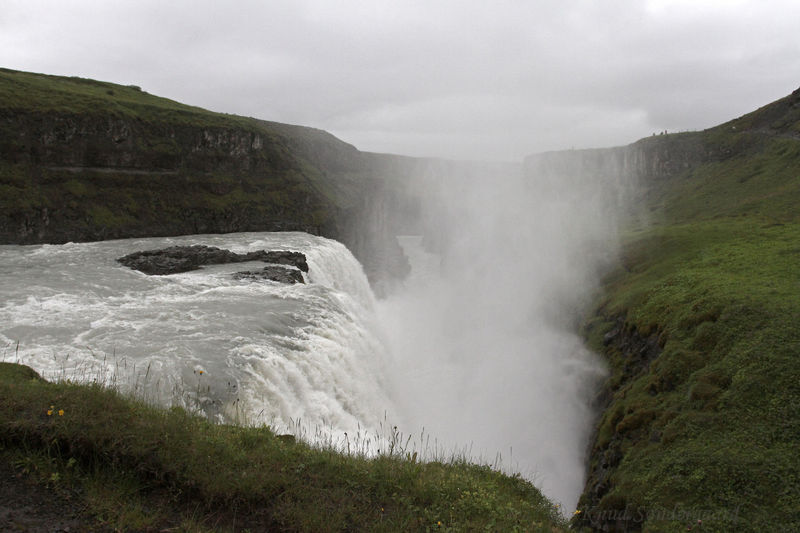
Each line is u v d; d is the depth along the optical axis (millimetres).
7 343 23672
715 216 79250
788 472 18062
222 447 10766
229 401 19047
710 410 23547
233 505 9375
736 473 18828
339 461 11602
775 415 21266
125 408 11047
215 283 39750
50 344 23734
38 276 41281
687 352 28859
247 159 104625
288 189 107750
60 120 77562
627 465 23625
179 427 10953
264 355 23578
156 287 38156
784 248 44469
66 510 8273
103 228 77125
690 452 21125
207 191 95750
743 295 31656
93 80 111625
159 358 22031
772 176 92938
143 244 67938
